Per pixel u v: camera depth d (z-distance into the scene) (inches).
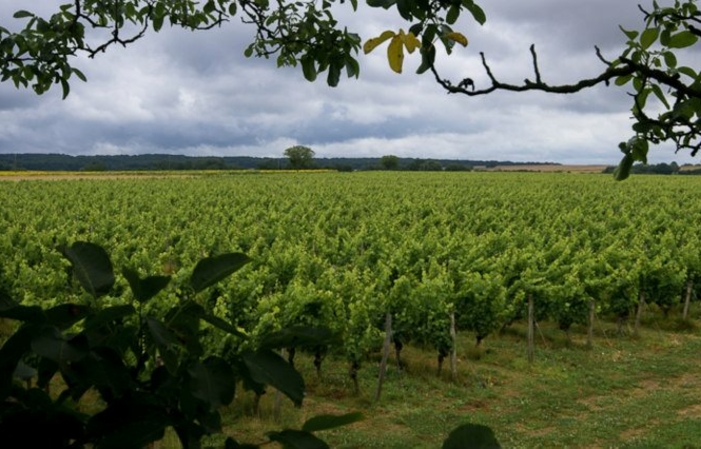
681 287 744.3
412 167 5083.7
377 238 989.8
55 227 1120.2
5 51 158.7
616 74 78.5
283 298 547.2
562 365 606.5
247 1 165.9
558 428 455.8
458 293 616.7
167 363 50.4
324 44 150.2
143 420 50.9
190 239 928.3
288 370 53.4
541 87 78.2
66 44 165.5
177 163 4931.1
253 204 1507.1
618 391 543.5
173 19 186.5
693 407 499.8
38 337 49.8
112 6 177.2
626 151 86.7
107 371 51.5
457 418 470.9
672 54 86.4
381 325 558.3
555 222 1239.5
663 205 1674.5
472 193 1959.9
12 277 644.7
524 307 675.4
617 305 701.3
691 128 83.2
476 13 81.0
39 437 50.9
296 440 51.6
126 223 1107.3
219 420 53.1
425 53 81.0
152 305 391.2
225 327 54.6
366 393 513.3
